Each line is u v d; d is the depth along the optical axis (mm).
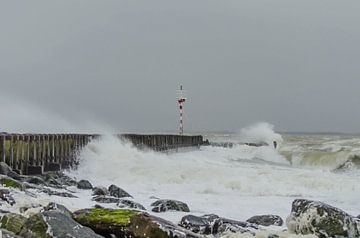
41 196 11953
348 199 15281
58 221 6695
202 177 19875
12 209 9359
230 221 9586
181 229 7207
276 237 8336
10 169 16797
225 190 17062
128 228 7211
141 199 14156
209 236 8500
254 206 13641
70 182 17750
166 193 16312
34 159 19781
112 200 12562
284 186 17562
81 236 6488
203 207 13180
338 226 8688
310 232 8789
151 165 22656
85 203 12070
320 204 9047
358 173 23750
